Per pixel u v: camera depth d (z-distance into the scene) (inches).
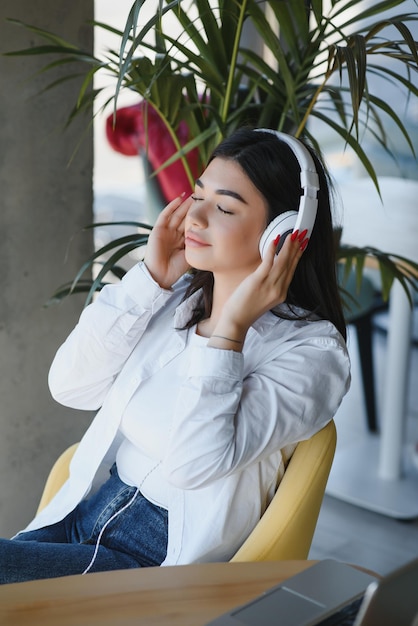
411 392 161.9
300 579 39.9
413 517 115.8
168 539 56.9
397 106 166.7
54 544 57.7
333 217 64.9
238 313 53.5
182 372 58.8
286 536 52.1
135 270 62.0
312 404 54.4
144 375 59.4
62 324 88.1
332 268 59.9
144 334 62.8
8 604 39.2
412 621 31.9
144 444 58.2
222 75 70.5
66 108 83.0
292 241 53.1
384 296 79.0
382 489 122.3
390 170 168.9
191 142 70.9
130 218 215.6
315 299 59.6
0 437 86.9
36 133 81.7
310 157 54.0
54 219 85.0
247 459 52.7
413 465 130.3
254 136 56.5
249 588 42.0
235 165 55.6
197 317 61.3
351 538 110.7
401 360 122.7
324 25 64.4
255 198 55.3
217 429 51.9
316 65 68.4
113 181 248.1
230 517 54.8
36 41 79.4
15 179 81.5
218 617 36.4
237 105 77.2
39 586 41.0
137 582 42.0
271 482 56.0
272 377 54.8
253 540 52.1
